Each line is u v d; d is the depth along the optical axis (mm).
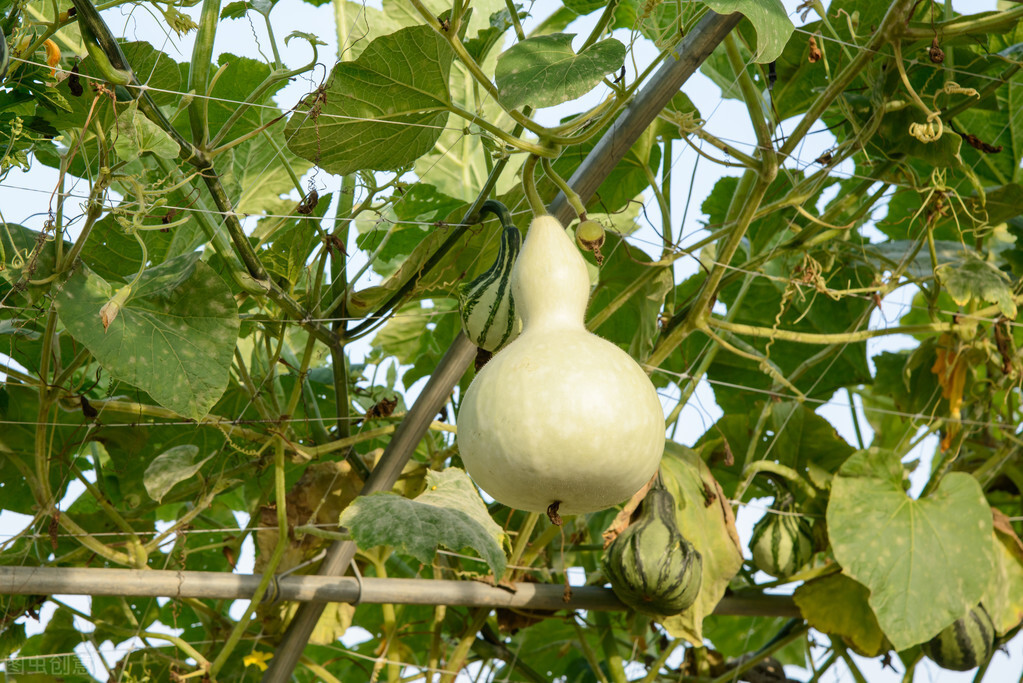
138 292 2920
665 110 3355
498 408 1916
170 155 2584
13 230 2932
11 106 2836
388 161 3207
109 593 3061
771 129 3809
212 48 2916
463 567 4754
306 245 3395
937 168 3795
